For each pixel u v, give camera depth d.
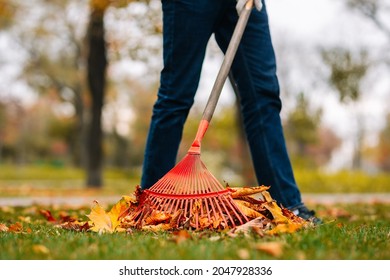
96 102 15.58
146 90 37.19
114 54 12.61
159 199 3.08
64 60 29.77
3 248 2.45
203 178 3.11
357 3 17.14
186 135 36.72
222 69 3.29
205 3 3.47
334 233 2.64
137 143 48.91
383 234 2.85
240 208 3.02
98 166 15.98
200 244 2.41
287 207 3.56
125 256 2.25
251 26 3.59
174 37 3.49
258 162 3.61
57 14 20.20
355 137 43.09
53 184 21.80
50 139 52.12
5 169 33.84
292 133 36.66
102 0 10.83
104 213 3.06
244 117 3.66
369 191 16.83
